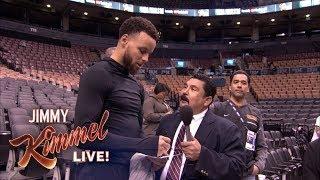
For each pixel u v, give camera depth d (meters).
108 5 25.58
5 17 24.59
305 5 25.02
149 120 3.97
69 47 25.45
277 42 28.23
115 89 1.61
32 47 22.28
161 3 28.23
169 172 1.69
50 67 19.78
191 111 1.64
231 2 28.33
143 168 1.62
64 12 26.25
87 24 29.27
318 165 1.67
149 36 1.66
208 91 1.90
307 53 25.88
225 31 30.97
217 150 1.79
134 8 26.67
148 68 23.66
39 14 26.55
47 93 10.77
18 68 17.38
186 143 1.60
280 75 21.12
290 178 4.72
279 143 6.80
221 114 2.89
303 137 9.12
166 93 4.18
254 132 2.81
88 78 1.57
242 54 28.72
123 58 1.67
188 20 28.62
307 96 17.66
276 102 17.00
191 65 27.28
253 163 2.73
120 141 1.53
